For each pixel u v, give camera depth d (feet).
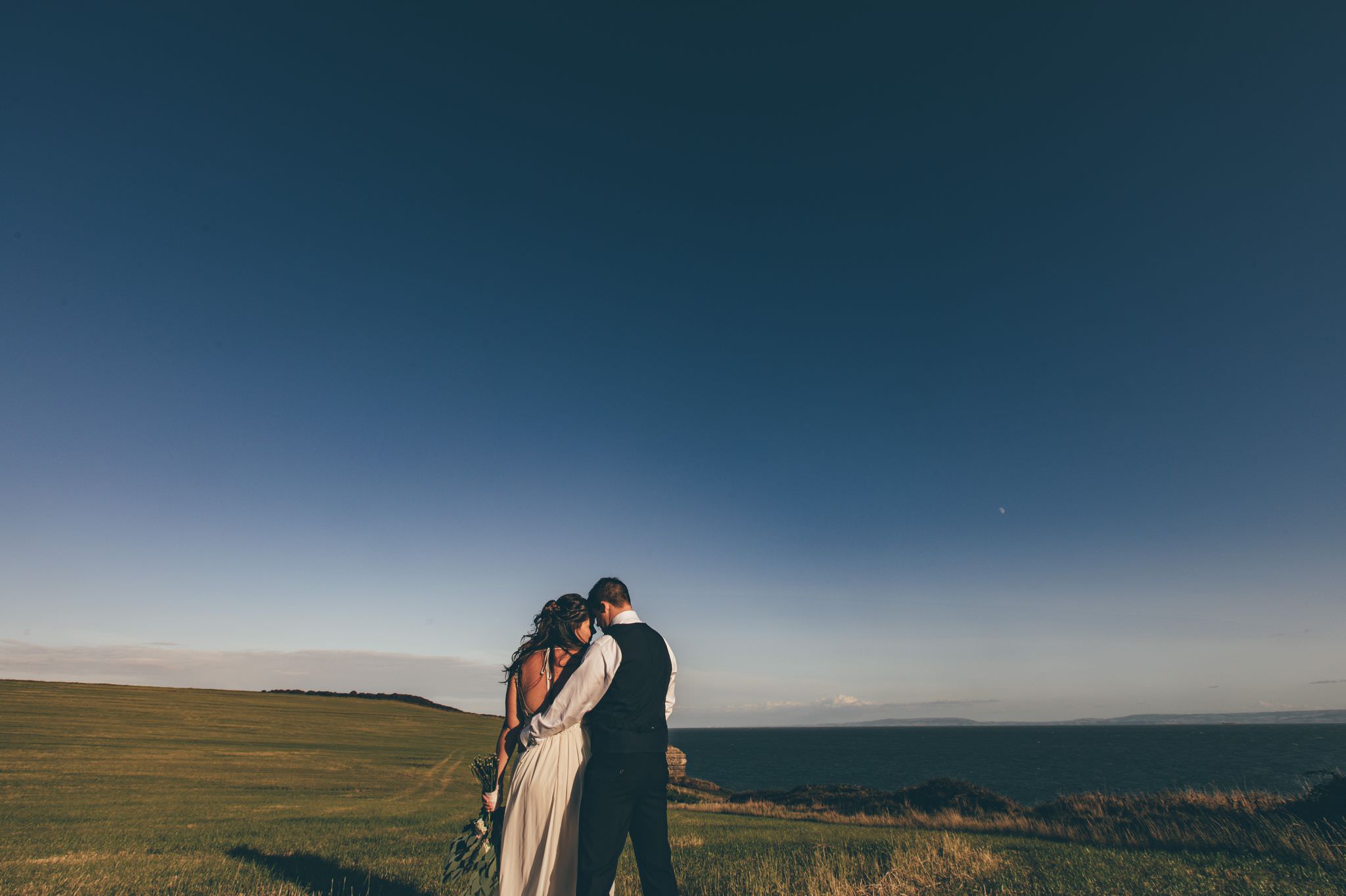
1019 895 18.43
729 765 376.68
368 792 94.27
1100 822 42.80
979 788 75.51
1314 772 36.14
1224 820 36.83
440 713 330.13
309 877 21.74
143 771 99.19
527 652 15.11
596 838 12.83
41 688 228.02
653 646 14.14
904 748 592.60
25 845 31.63
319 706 281.54
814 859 26.43
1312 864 23.43
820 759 439.63
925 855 25.70
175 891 19.33
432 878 21.54
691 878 22.09
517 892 13.19
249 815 54.54
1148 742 603.26
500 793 15.46
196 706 229.25
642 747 13.23
